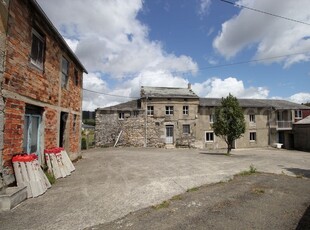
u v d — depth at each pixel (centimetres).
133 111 2505
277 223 389
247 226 378
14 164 538
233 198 525
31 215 430
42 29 731
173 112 2583
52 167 752
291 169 1033
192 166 1051
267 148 2739
